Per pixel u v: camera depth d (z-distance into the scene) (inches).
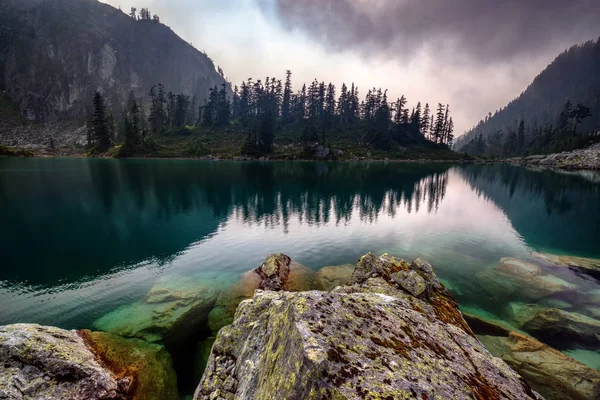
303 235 1130.0
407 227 1273.4
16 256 908.6
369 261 566.9
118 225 1255.5
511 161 6732.3
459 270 806.5
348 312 189.8
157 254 922.7
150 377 386.6
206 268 812.0
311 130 6190.9
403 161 6063.0
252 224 1285.7
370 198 1950.1
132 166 3855.8
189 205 1654.8
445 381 149.4
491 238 1136.8
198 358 444.1
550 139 7126.0
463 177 3403.1
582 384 382.0
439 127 7859.3
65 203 1651.1
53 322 548.7
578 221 1462.8
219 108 7682.1
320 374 130.0
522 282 718.5
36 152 6023.6
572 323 544.1
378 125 7588.6
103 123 6077.8
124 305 600.7
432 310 419.2
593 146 5477.4
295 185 2423.7
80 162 4375.0
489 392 156.6
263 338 248.4
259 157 5516.7
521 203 1910.7
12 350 324.5
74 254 925.8
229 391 239.5
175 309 568.1
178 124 7426.2
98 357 388.5
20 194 1878.7
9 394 291.4
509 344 462.3
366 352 153.7
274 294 345.7
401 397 125.6
